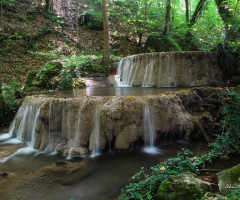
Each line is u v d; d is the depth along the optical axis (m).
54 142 5.21
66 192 3.43
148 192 2.93
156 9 14.89
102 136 4.75
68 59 11.32
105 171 4.06
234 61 7.86
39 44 13.88
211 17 12.90
